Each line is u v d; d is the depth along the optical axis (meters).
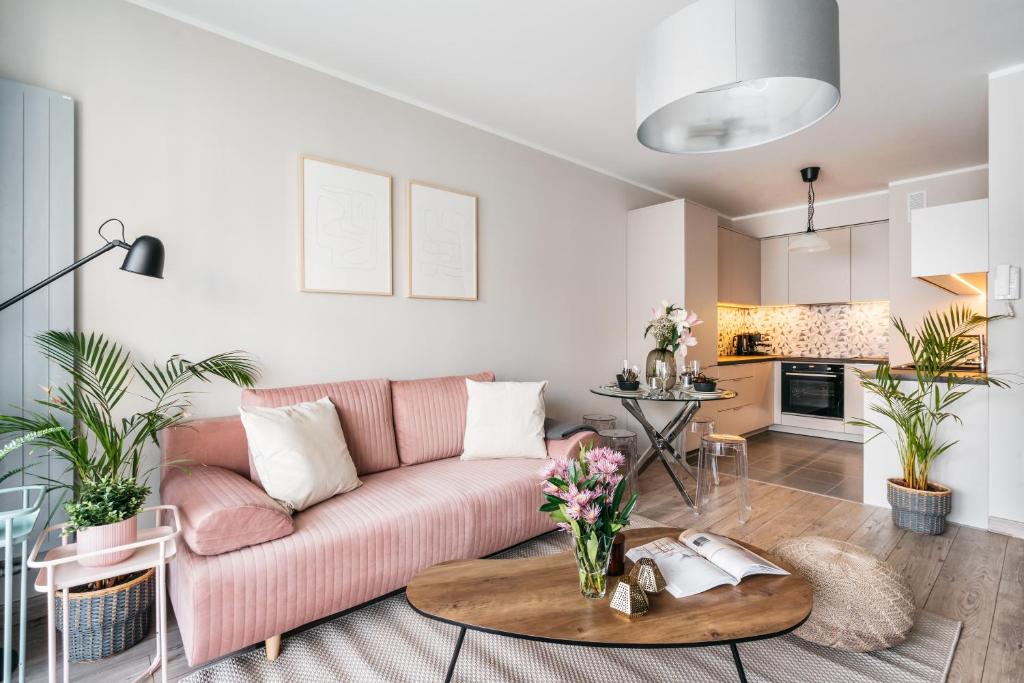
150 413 2.03
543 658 1.73
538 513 2.43
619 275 4.55
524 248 3.74
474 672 1.65
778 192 4.99
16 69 1.88
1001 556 2.48
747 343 6.11
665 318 3.29
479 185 3.44
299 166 2.58
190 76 2.27
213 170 2.33
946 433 2.96
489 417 2.80
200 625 1.50
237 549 1.63
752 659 1.72
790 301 5.61
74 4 2.00
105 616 1.69
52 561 1.35
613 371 4.48
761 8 1.13
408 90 2.97
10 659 1.48
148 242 1.80
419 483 2.31
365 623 1.94
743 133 1.58
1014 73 2.68
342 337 2.77
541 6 2.21
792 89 1.45
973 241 2.88
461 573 1.56
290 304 2.57
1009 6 2.17
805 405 5.57
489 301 3.51
